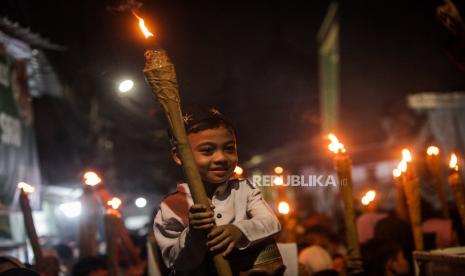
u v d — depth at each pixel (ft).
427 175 23.61
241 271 8.81
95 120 51.03
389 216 20.47
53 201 45.65
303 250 19.70
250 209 9.14
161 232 9.12
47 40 29.14
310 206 37.58
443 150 51.83
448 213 19.88
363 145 57.72
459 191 13.97
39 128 51.31
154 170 56.39
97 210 23.32
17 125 29.22
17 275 13.97
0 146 26.81
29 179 30.12
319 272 18.93
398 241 19.77
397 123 53.26
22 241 28.45
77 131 53.31
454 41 14.38
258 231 8.57
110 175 54.39
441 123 52.39
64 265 28.84
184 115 9.03
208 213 8.18
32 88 37.93
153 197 59.36
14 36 28.81
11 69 29.25
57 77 34.50
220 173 8.90
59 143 52.37
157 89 8.40
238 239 8.38
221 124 8.95
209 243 8.21
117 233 17.83
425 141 52.37
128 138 53.36
